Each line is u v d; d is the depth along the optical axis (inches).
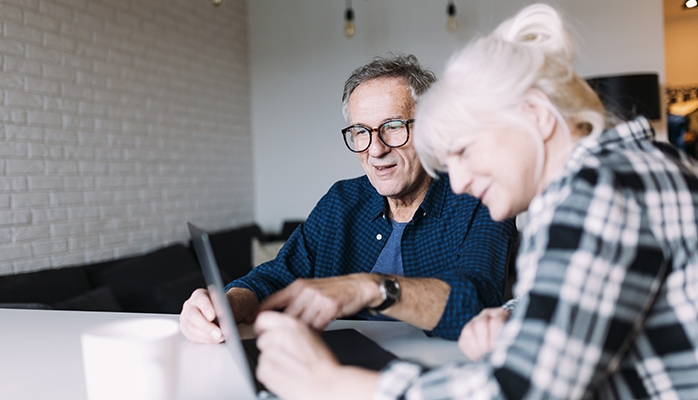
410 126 51.8
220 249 144.6
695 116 223.8
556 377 20.3
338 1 173.6
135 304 107.3
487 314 33.2
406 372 22.5
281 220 183.2
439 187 54.4
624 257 21.1
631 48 148.2
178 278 119.0
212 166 161.5
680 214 22.4
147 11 135.6
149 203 135.1
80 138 115.8
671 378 22.8
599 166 22.5
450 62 26.9
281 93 181.3
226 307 22.0
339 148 175.8
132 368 20.7
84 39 117.2
